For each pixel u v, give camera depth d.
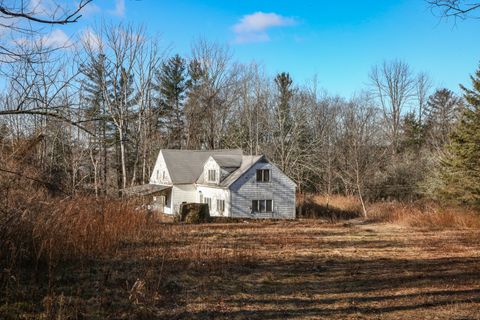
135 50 31.08
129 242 11.92
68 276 7.77
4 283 6.75
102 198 12.83
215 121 44.56
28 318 5.65
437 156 31.97
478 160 22.52
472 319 6.41
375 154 38.22
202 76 45.47
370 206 32.41
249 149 43.34
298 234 17.25
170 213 33.38
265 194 30.53
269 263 10.55
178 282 8.10
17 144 9.59
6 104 10.46
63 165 16.03
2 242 7.34
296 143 40.09
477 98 22.94
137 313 6.23
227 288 7.99
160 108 37.59
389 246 14.44
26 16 4.38
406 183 36.28
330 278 9.13
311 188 42.88
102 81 26.05
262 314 6.59
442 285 8.61
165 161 34.94
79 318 5.85
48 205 8.67
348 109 42.34
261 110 43.66
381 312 6.79
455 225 21.55
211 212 31.88
